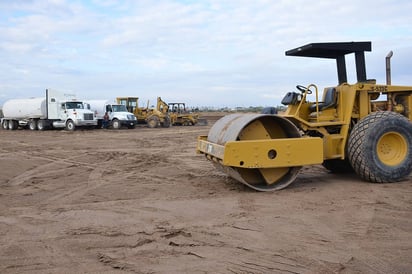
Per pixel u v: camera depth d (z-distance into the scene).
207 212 6.32
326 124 8.14
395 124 7.92
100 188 8.58
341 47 8.35
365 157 7.85
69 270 4.17
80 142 21.16
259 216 5.99
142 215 6.23
